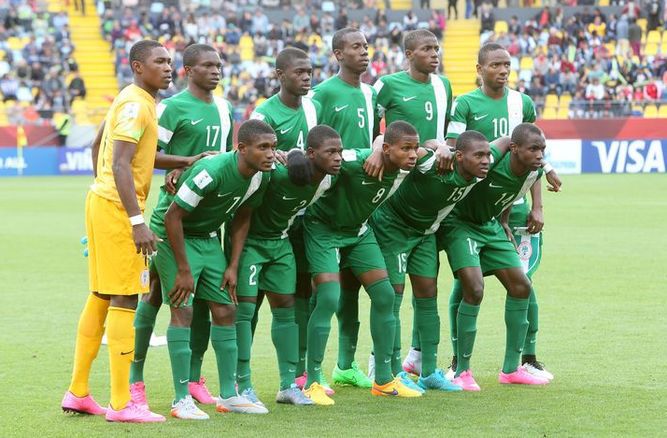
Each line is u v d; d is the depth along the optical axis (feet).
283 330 34.12
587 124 156.56
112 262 31.42
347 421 31.27
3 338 45.32
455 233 36.96
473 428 30.14
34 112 161.99
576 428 30.01
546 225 91.04
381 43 180.45
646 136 155.84
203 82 35.35
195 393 34.94
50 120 162.40
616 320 48.29
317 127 32.96
